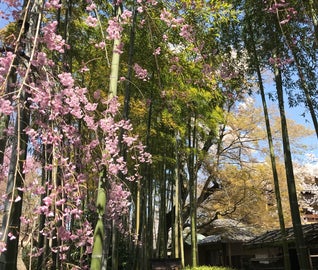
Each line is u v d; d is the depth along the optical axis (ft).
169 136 23.11
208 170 35.78
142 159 13.93
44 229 8.46
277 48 16.57
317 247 19.97
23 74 7.14
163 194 28.37
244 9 17.28
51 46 7.61
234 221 45.29
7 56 6.73
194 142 24.93
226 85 19.97
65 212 7.74
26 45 7.69
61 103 7.69
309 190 42.75
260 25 16.84
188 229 46.06
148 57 17.01
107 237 13.79
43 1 7.53
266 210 40.86
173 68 15.94
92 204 11.50
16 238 7.42
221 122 26.27
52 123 7.57
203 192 37.91
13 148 7.43
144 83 18.04
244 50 19.39
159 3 13.34
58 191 7.53
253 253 33.65
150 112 18.42
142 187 23.63
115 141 10.21
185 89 17.92
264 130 38.88
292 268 25.81
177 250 27.20
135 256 23.65
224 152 38.50
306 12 14.12
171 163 27.02
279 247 26.37
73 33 15.19
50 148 8.18
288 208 41.11
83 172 9.80
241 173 37.88
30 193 7.43
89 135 11.11
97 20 10.38
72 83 7.94
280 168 39.96
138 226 24.07
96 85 16.30
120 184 12.73
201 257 45.65
